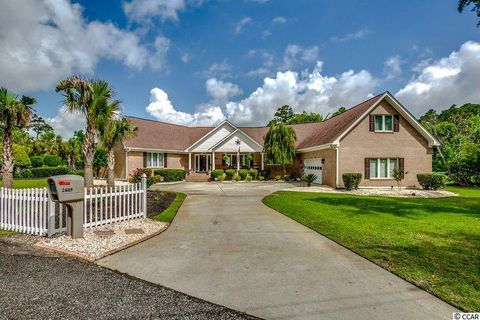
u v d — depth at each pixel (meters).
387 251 5.70
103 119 12.05
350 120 20.36
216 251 5.81
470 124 25.30
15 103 11.54
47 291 3.84
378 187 19.31
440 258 5.27
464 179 22.73
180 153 30.67
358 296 3.82
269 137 26.27
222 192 17.16
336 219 8.91
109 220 8.06
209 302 3.62
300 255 5.57
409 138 19.62
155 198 12.76
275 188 19.73
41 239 6.36
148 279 4.34
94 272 4.59
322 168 21.83
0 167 20.11
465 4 9.59
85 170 11.65
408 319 3.26
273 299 3.72
